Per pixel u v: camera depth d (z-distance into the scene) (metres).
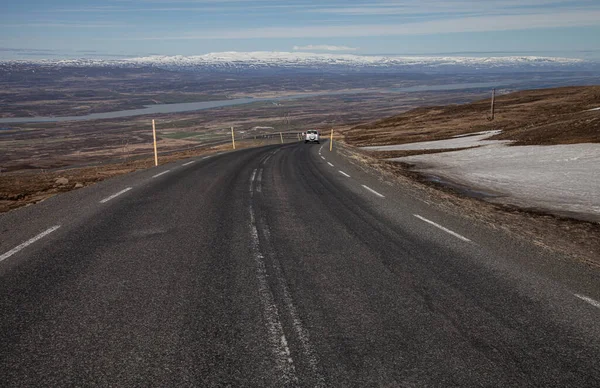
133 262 6.74
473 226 10.12
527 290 6.05
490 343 4.53
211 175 18.14
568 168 22.77
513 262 7.34
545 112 83.94
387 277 6.41
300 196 13.35
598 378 3.96
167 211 10.53
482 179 21.53
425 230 9.42
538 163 25.34
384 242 8.34
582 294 5.97
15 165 180.62
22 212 10.15
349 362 4.08
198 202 11.83
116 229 8.70
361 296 5.67
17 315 4.87
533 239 9.31
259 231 8.87
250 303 5.35
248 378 3.79
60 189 15.89
